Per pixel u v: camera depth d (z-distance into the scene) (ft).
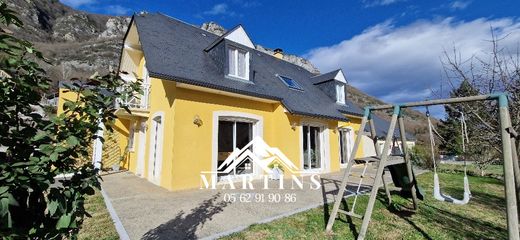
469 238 15.83
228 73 34.32
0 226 5.72
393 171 22.27
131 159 43.98
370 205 15.01
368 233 16.25
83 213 7.08
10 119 6.28
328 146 44.11
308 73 67.10
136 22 35.22
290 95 41.27
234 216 18.75
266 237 15.10
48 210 6.55
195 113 29.71
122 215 18.86
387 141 16.11
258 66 46.24
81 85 7.55
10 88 6.20
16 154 6.25
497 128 16.75
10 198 5.31
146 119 38.37
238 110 34.04
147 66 26.16
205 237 14.87
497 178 39.86
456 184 33.50
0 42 5.74
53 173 6.34
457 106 18.29
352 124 54.75
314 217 18.72
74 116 7.17
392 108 17.52
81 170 7.22
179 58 31.89
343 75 56.54
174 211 19.89
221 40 34.88
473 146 19.62
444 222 18.51
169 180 27.61
